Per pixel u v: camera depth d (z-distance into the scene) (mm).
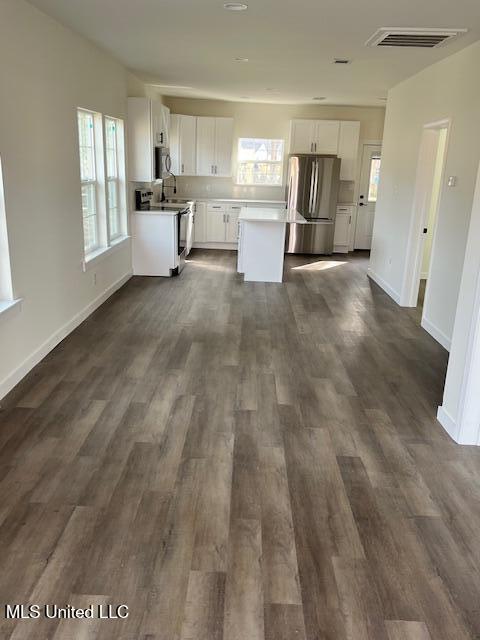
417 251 6027
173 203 8492
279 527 2342
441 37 4145
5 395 3486
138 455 2857
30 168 3748
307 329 5211
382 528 2367
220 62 5586
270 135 9664
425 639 1814
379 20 3729
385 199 7137
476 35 4059
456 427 3121
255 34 4281
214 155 9383
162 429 3145
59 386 3666
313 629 1833
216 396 3621
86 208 5457
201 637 1784
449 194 4824
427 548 2254
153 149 6895
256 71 6043
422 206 5883
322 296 6555
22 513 2361
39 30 3812
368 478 2738
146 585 1992
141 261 7246
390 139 7012
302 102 9047
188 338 4789
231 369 4109
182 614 1872
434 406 3600
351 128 9336
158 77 6855
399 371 4207
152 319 5312
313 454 2941
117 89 6039
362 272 8164
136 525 2314
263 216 6996
